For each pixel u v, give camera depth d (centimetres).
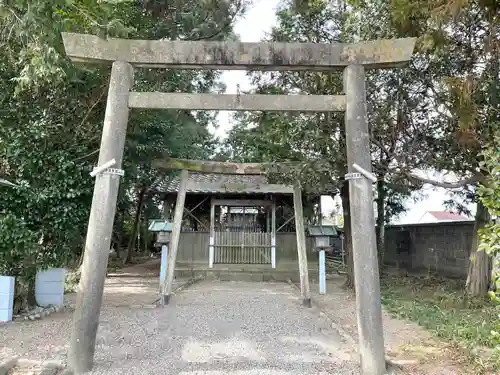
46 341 501
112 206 414
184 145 1215
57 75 548
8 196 610
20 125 636
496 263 363
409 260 1387
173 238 823
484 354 449
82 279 401
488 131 590
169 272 809
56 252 684
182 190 831
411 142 770
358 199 420
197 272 1258
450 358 443
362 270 407
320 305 807
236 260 1310
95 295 398
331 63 440
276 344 514
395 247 1491
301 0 790
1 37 541
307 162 748
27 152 621
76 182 657
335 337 552
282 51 438
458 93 571
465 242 1083
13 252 604
